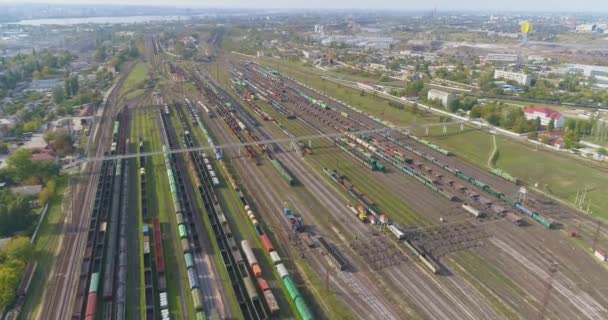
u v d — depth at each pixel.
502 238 106.06
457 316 79.31
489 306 82.00
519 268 93.94
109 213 115.38
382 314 79.38
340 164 153.62
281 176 141.62
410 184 137.62
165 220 111.12
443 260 96.38
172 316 77.62
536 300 83.81
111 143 174.12
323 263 94.38
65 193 128.00
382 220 110.12
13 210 104.88
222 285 86.12
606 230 110.25
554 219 115.81
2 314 77.88
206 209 117.12
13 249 89.94
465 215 117.44
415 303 82.50
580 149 168.75
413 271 92.19
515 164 155.12
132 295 83.19
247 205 118.44
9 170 132.88
